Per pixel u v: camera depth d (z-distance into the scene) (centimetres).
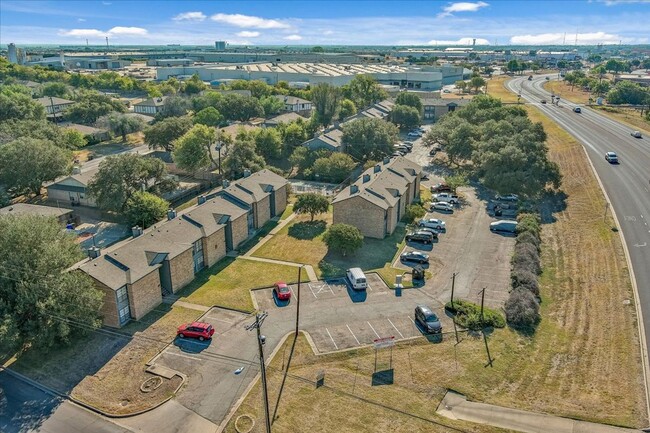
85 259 4525
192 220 5384
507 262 5519
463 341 4019
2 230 3912
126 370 3669
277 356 3822
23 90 15312
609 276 5000
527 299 4428
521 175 7219
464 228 6556
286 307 4572
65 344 3947
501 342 3997
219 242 5575
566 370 3644
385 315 4441
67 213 6719
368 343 3997
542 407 3269
